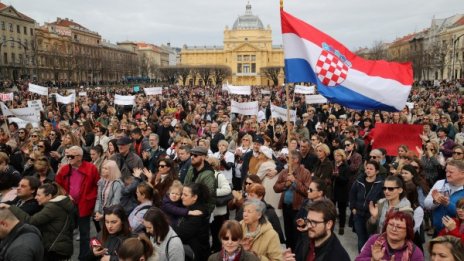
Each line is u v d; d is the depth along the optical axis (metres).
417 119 16.98
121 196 7.79
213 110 25.55
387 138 10.55
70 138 11.12
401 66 8.57
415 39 111.50
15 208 6.24
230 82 142.75
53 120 18.66
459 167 6.39
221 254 4.86
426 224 9.63
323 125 15.27
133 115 20.55
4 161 8.42
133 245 4.57
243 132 12.75
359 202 7.66
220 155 10.28
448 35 97.25
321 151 9.09
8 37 87.31
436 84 65.12
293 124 15.16
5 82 68.94
